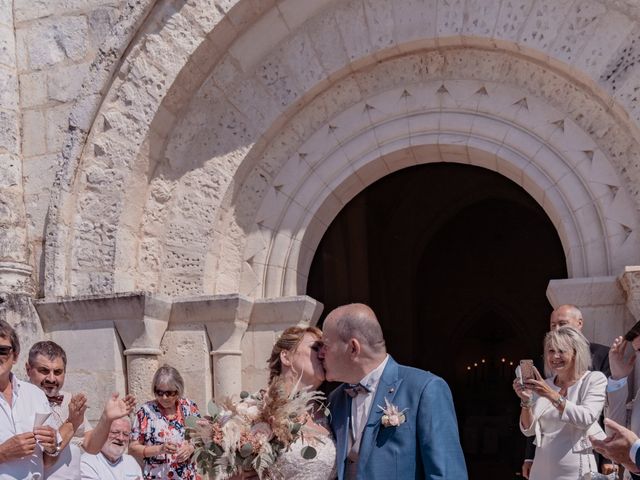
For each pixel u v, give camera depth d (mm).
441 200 13828
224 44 7582
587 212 6770
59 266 7543
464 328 16062
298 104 7562
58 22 8094
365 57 7309
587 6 6648
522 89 7066
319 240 7887
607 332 6496
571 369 4781
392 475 3326
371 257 12914
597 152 6773
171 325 7473
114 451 5445
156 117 7566
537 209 8344
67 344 7426
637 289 6145
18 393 4508
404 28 7176
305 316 7387
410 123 7359
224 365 7297
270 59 7605
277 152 7707
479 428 14367
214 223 7566
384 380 3527
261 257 7629
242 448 3514
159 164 7785
